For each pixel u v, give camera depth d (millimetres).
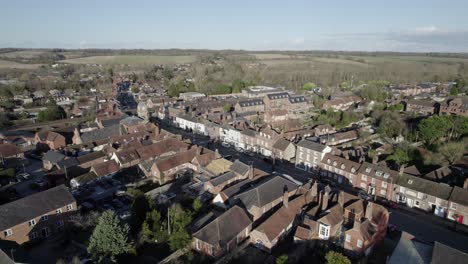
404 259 43250
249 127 109312
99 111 140500
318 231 51281
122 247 45375
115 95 184125
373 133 107000
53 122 129375
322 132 109625
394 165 77375
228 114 128125
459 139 93438
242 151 99938
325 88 193625
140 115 131125
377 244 50906
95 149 97062
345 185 75250
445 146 84688
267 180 63469
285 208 54562
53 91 188250
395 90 178375
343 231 51594
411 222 59594
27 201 54031
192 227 51625
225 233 48125
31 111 146875
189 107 139625
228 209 53844
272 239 48531
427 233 56125
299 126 114688
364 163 72875
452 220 59625
